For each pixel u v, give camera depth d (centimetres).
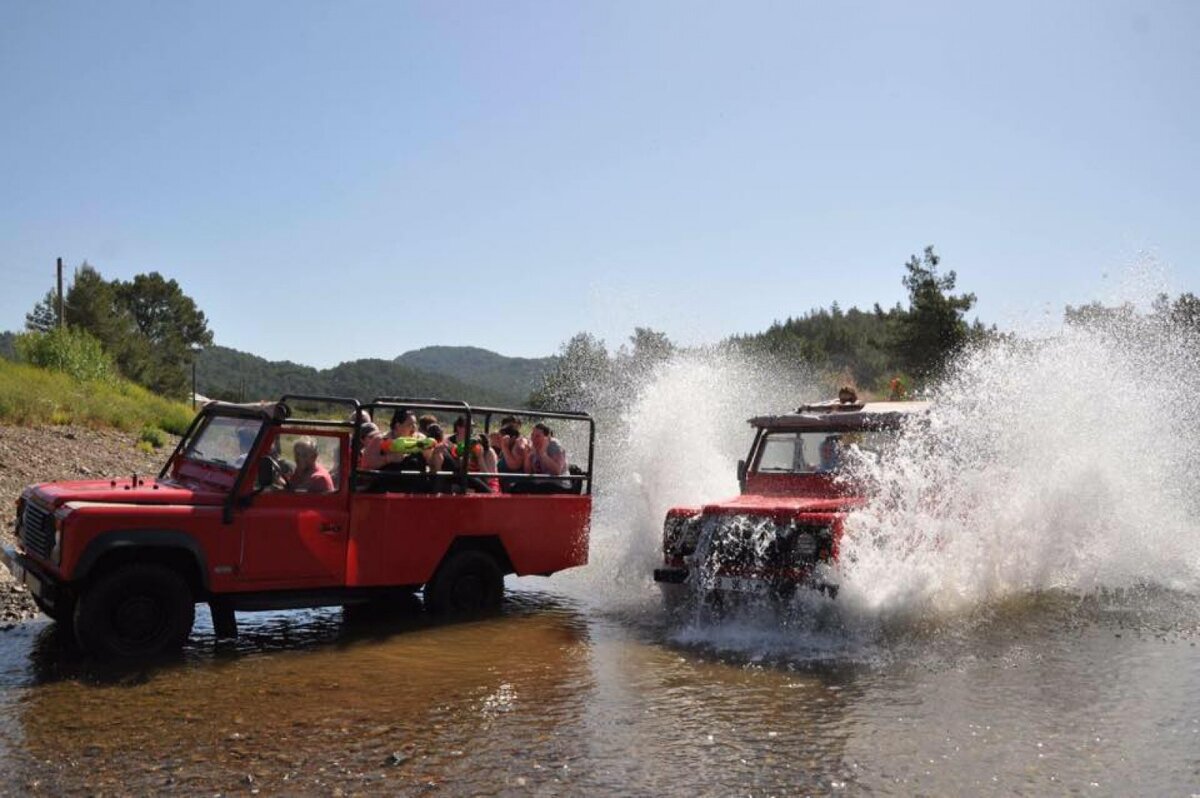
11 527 1061
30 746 512
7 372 2484
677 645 764
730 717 576
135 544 676
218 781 467
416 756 505
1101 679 650
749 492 984
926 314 3266
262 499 746
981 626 810
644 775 481
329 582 776
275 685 636
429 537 839
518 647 754
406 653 731
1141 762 497
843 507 829
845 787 466
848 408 1018
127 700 596
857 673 675
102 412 2316
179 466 817
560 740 533
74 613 683
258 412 767
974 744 526
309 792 455
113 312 7594
